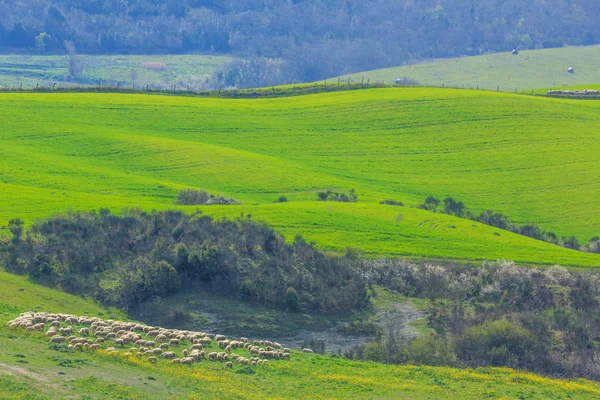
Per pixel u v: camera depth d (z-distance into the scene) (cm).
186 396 5244
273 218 11856
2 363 5219
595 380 7262
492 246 11494
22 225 10719
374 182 16650
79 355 5797
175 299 8919
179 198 13662
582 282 9806
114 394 5031
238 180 15738
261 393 5566
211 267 9281
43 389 4875
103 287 8988
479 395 6066
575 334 8175
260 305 8938
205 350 6562
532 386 6481
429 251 11019
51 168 15238
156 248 9700
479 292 9750
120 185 14538
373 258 10519
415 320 8925
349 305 9112
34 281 9012
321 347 8050
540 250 11550
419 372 6638
